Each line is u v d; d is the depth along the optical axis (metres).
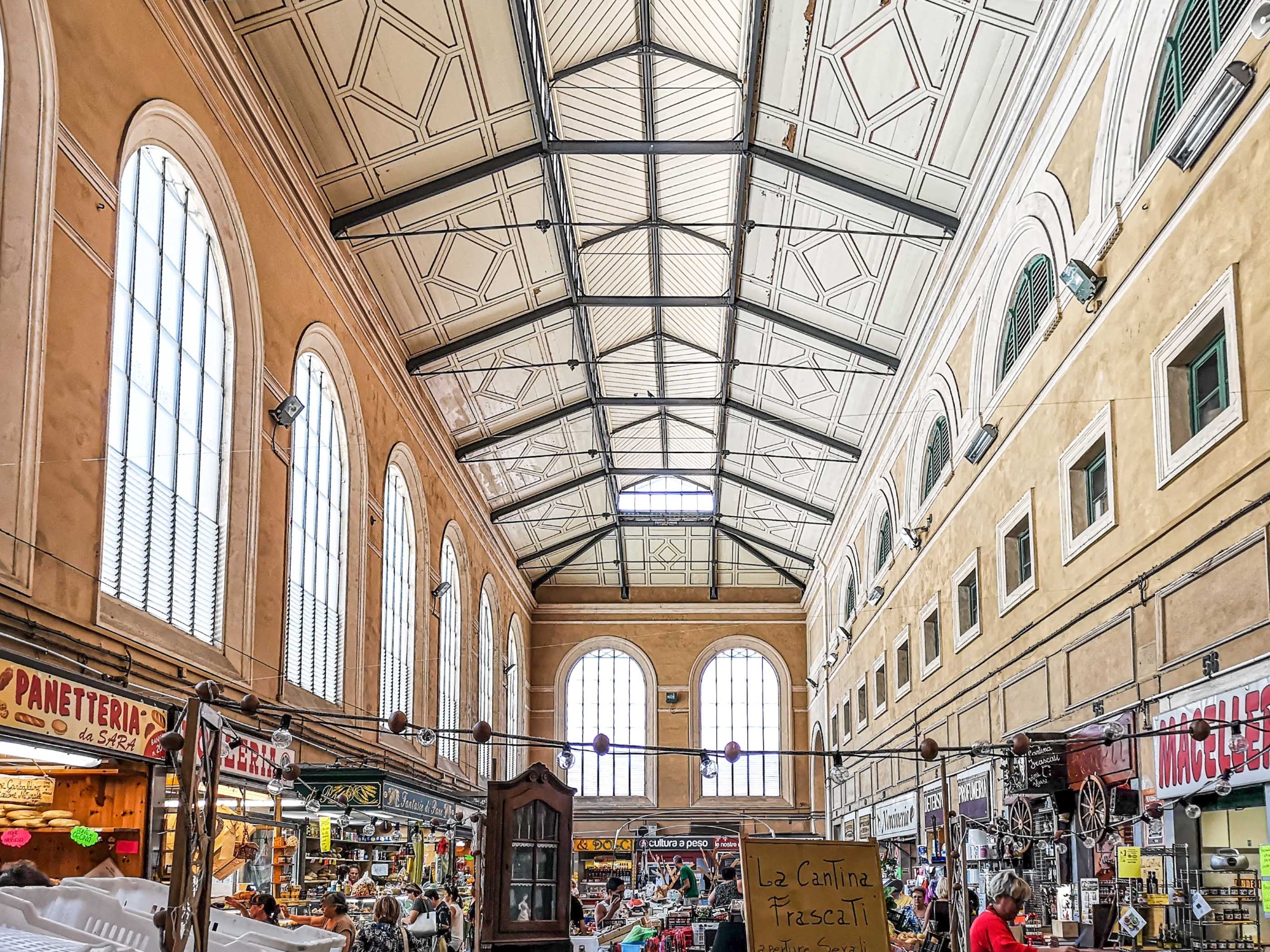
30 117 10.50
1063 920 12.52
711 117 19.89
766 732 43.78
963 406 19.11
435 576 27.73
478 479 32.41
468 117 18.47
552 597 44.94
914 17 15.18
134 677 12.22
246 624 15.32
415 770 25.00
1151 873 11.55
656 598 44.84
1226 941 10.84
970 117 16.28
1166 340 11.41
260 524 15.98
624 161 21.27
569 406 30.44
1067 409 14.29
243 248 15.47
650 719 43.84
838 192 19.09
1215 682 10.52
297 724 17.16
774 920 8.65
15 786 12.42
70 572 10.94
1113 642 13.05
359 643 20.50
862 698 31.55
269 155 16.47
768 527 39.06
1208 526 10.67
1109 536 13.05
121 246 12.69
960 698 19.86
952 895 9.73
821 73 16.98
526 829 12.98
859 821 32.16
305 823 21.25
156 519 13.42
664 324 28.14
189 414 14.45
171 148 13.58
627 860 42.00
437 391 26.73
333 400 20.17
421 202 19.97
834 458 30.05
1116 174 12.53
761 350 26.14
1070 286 13.38
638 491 39.50
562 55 18.22
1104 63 12.78
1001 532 17.23
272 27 15.39
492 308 24.25
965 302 18.64
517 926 12.77
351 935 13.20
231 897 15.65
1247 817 10.94
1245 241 9.88
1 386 9.95
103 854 12.40
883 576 27.17
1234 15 10.33
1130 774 12.48
